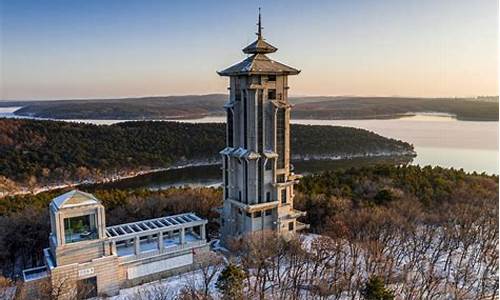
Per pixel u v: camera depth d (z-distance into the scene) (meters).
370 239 73.56
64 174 174.38
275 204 75.94
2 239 74.06
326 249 68.75
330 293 59.06
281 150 77.75
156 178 191.38
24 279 61.53
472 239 73.81
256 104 73.19
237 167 77.44
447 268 69.75
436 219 85.94
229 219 79.06
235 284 55.59
